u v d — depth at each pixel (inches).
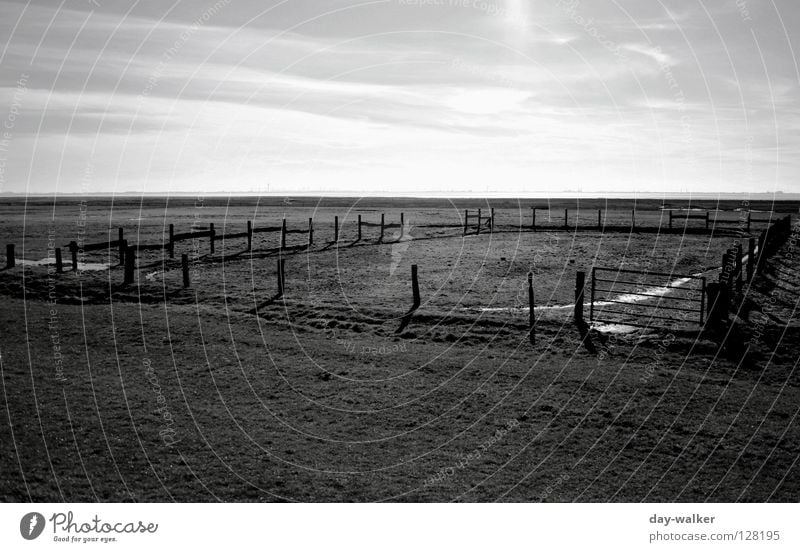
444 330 829.8
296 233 2047.2
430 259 1477.6
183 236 1469.0
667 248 1643.7
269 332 813.2
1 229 2235.5
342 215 3270.2
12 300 975.6
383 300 1021.2
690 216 2849.4
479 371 664.4
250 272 1279.5
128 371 639.1
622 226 2201.0
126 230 2256.4
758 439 501.0
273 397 584.4
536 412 554.6
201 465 451.2
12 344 717.9
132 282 1100.5
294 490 424.5
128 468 442.0
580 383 625.9
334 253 1558.8
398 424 530.6
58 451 459.5
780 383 629.3
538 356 720.3
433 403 576.1
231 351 717.9
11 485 412.8
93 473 432.8
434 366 681.6
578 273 862.5
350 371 661.9
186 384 608.4
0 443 466.9
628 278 1230.9
